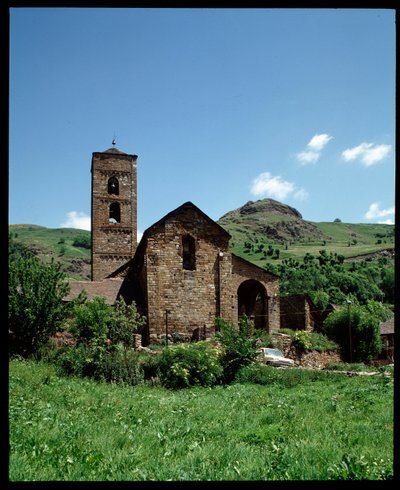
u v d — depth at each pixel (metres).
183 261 47.97
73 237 159.75
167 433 12.77
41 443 10.64
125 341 36.50
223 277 47.84
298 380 30.64
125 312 40.16
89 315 34.69
